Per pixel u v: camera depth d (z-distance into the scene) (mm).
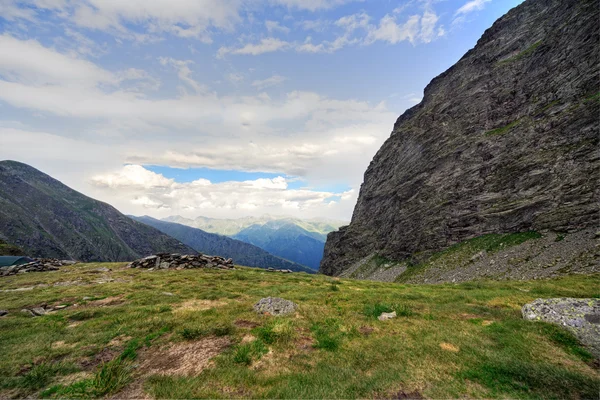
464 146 90688
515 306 18188
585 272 39281
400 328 14578
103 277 36344
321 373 10008
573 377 9133
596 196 51688
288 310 17750
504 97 89625
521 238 60719
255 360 11125
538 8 98875
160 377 9719
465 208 79812
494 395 8578
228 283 31547
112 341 13188
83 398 8648
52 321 16750
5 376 10031
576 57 69750
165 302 21203
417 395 8672
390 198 127062
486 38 113625
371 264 114062
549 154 65188
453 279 61031
